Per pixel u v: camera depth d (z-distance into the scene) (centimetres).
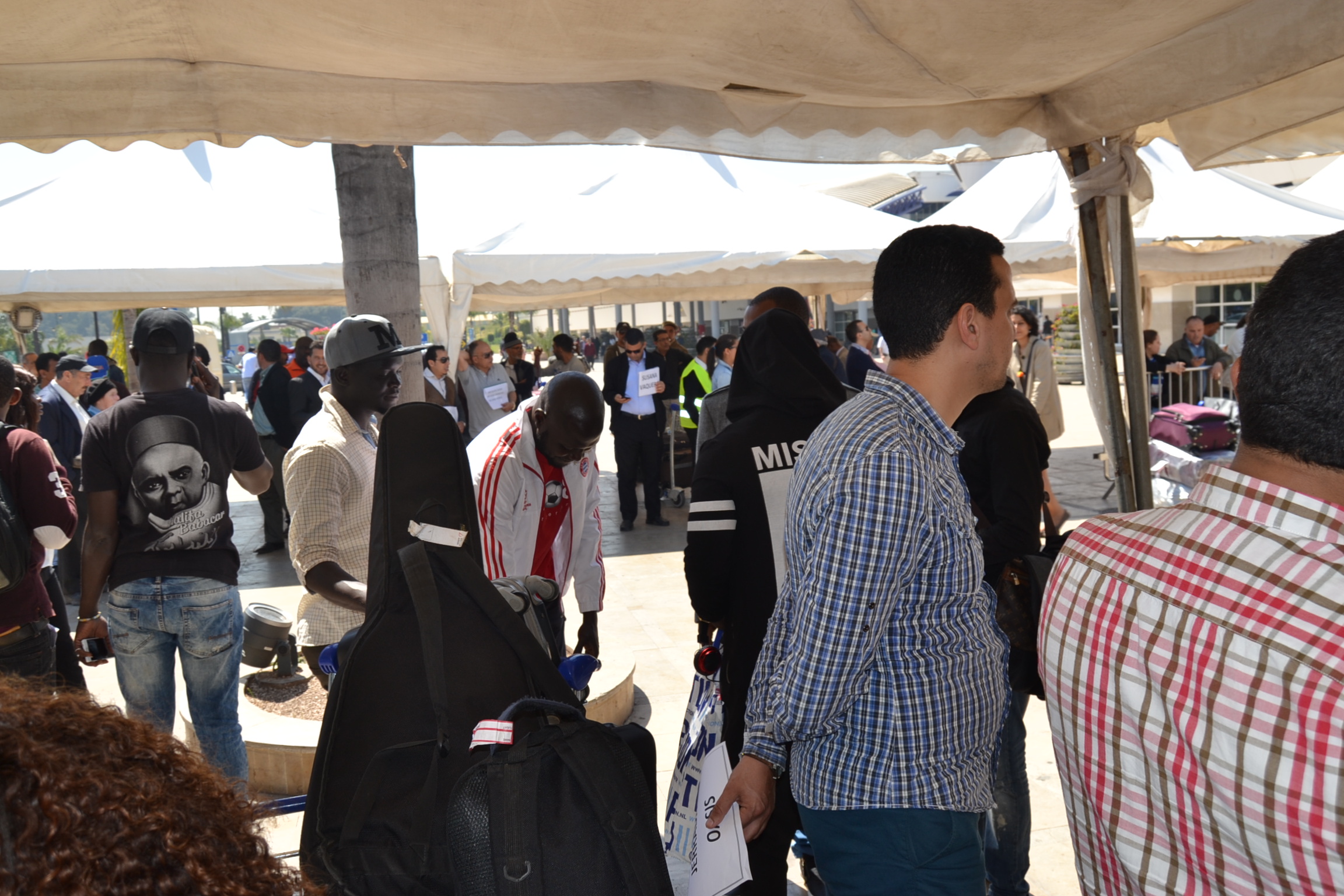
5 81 259
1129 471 382
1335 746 75
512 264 845
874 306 176
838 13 239
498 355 2791
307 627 318
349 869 147
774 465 234
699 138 329
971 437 276
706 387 937
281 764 382
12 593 309
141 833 46
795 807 225
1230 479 90
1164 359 1139
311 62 273
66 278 739
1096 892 103
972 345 168
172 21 234
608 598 680
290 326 3594
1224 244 1082
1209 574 88
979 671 167
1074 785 103
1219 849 85
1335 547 82
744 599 233
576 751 141
